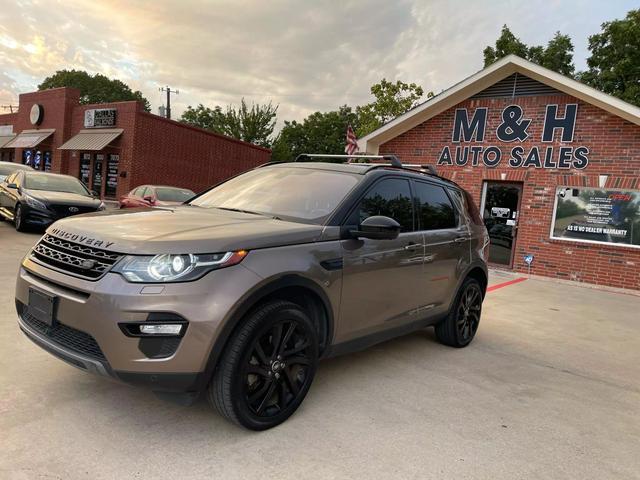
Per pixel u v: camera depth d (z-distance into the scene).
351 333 3.55
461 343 5.13
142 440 2.73
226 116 34.44
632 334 6.46
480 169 12.18
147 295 2.49
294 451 2.76
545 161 11.28
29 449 2.54
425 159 13.03
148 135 20.97
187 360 2.54
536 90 11.37
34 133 25.91
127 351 2.50
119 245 2.64
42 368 3.54
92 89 62.16
